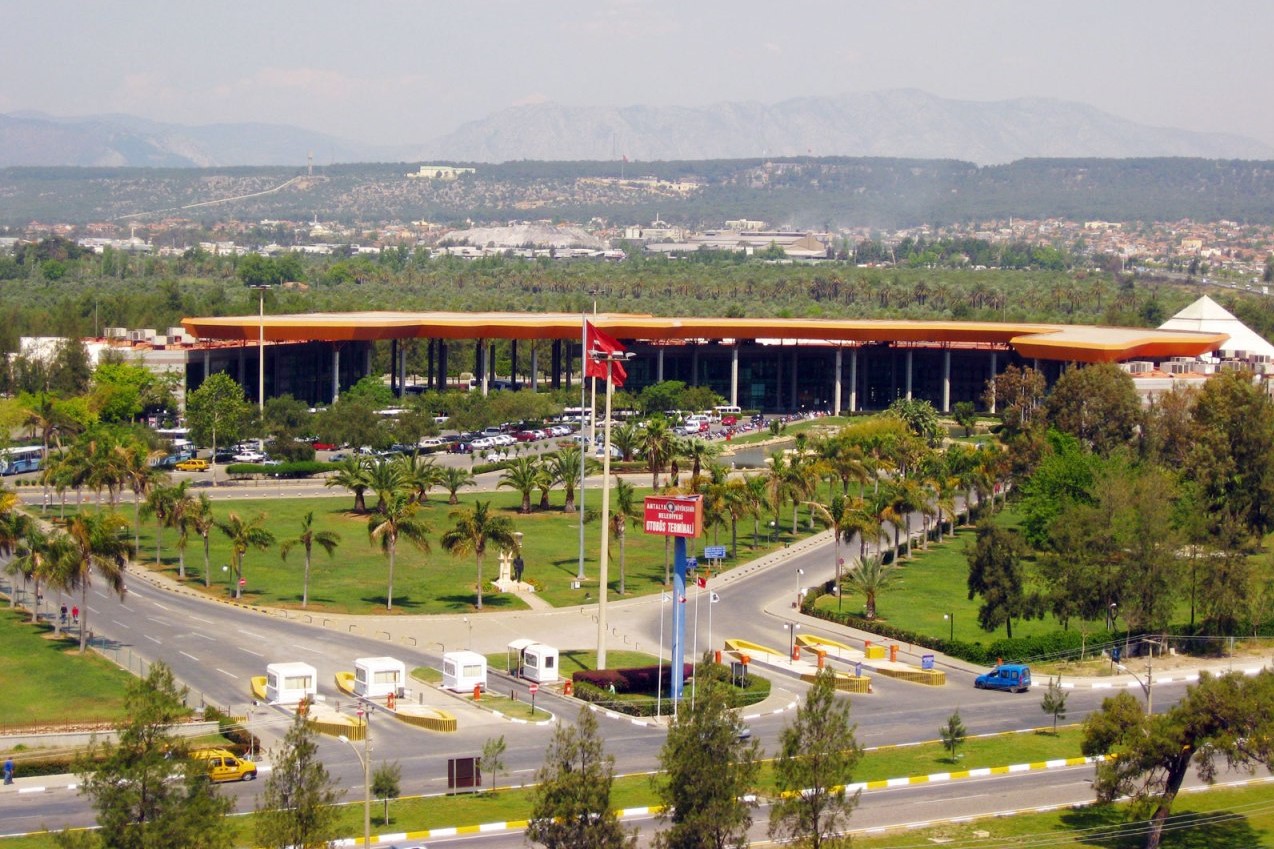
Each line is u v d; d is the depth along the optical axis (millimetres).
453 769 138375
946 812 138000
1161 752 131875
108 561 187750
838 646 195125
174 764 112812
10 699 162750
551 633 199625
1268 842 134750
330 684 173750
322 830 112750
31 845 120875
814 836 121250
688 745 117500
